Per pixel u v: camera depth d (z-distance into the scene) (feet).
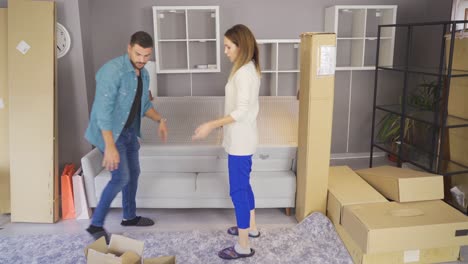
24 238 8.87
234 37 7.02
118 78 7.35
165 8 12.38
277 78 13.56
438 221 7.55
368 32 14.35
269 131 10.30
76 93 11.08
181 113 10.96
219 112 11.01
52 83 9.81
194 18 13.47
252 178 9.58
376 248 7.29
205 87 13.98
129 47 7.51
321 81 8.58
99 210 8.09
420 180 8.52
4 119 10.11
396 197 8.57
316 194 9.18
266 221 9.70
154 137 10.18
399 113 11.18
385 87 14.78
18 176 9.81
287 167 10.05
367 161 14.46
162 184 9.59
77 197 9.75
